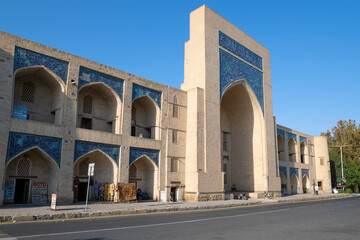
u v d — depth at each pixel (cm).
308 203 2217
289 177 3609
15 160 1555
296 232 856
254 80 2923
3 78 1424
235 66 2680
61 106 1638
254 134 2962
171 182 2109
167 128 2162
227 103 3045
